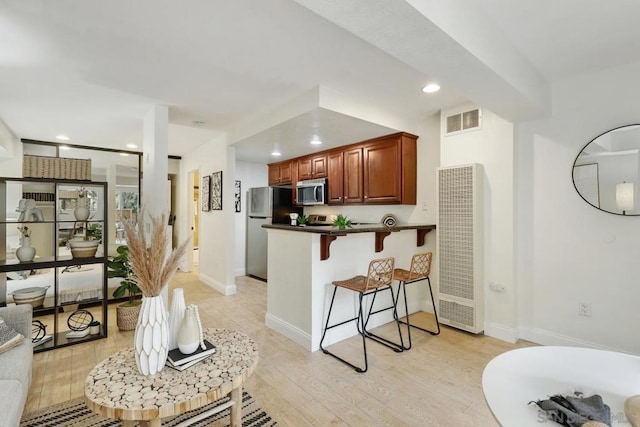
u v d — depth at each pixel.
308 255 2.80
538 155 2.85
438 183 3.37
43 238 3.23
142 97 3.06
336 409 1.96
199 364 1.52
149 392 1.29
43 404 1.98
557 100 2.73
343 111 2.96
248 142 4.25
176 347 1.59
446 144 3.39
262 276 5.59
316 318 2.79
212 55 2.25
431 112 3.54
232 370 1.47
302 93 2.95
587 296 2.61
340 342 2.94
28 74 2.54
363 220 4.60
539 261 2.86
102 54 2.23
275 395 2.10
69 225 3.21
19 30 1.92
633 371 1.33
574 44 2.12
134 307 3.21
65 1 1.65
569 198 2.69
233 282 4.66
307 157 5.12
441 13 1.46
